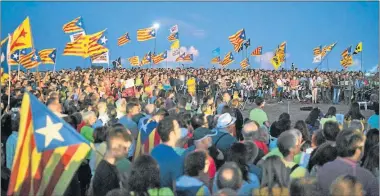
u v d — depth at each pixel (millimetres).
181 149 6566
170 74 32875
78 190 5969
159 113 8352
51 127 5297
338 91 28547
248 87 29906
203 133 6707
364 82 28844
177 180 5105
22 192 5113
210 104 12445
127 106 8742
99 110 10000
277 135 8062
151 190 4242
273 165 4750
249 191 4922
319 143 6531
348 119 10766
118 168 5004
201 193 4980
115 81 24609
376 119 9094
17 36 14094
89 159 6977
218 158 6527
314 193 4492
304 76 33500
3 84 14156
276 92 31172
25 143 5137
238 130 10414
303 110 25188
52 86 19156
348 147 5008
